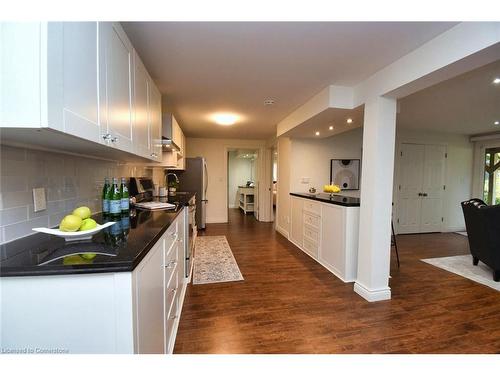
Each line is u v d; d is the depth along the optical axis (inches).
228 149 259.8
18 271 31.5
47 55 28.7
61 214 57.1
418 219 211.6
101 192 76.8
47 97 28.8
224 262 130.6
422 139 208.2
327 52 74.1
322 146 190.4
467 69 65.4
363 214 94.7
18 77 28.3
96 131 41.9
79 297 33.4
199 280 107.7
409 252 154.3
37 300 32.7
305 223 148.1
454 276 115.1
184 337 69.6
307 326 74.9
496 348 65.8
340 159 194.4
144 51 73.4
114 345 34.4
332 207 117.8
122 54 54.5
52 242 43.3
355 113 109.9
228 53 74.7
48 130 30.8
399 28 61.7
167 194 142.5
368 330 73.1
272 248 156.9
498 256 108.3
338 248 112.7
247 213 305.9
